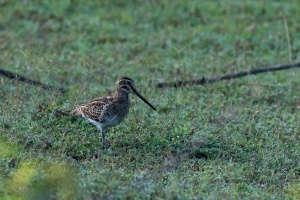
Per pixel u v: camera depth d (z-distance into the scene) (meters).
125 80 20.69
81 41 32.03
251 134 22.56
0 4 35.22
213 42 32.31
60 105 23.23
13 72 25.92
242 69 29.67
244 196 18.23
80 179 17.45
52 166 18.09
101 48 31.45
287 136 22.53
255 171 19.94
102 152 20.23
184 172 19.45
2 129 20.53
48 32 32.91
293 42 32.62
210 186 18.69
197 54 30.80
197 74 28.50
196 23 34.56
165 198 17.19
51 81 25.83
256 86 26.84
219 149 21.09
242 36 33.06
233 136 22.12
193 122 22.95
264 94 26.80
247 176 19.62
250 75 28.66
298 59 30.62
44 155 19.42
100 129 20.55
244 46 31.84
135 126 21.80
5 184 17.16
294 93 27.33
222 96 26.36
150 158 20.06
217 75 28.22
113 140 20.94
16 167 18.16
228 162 20.44
